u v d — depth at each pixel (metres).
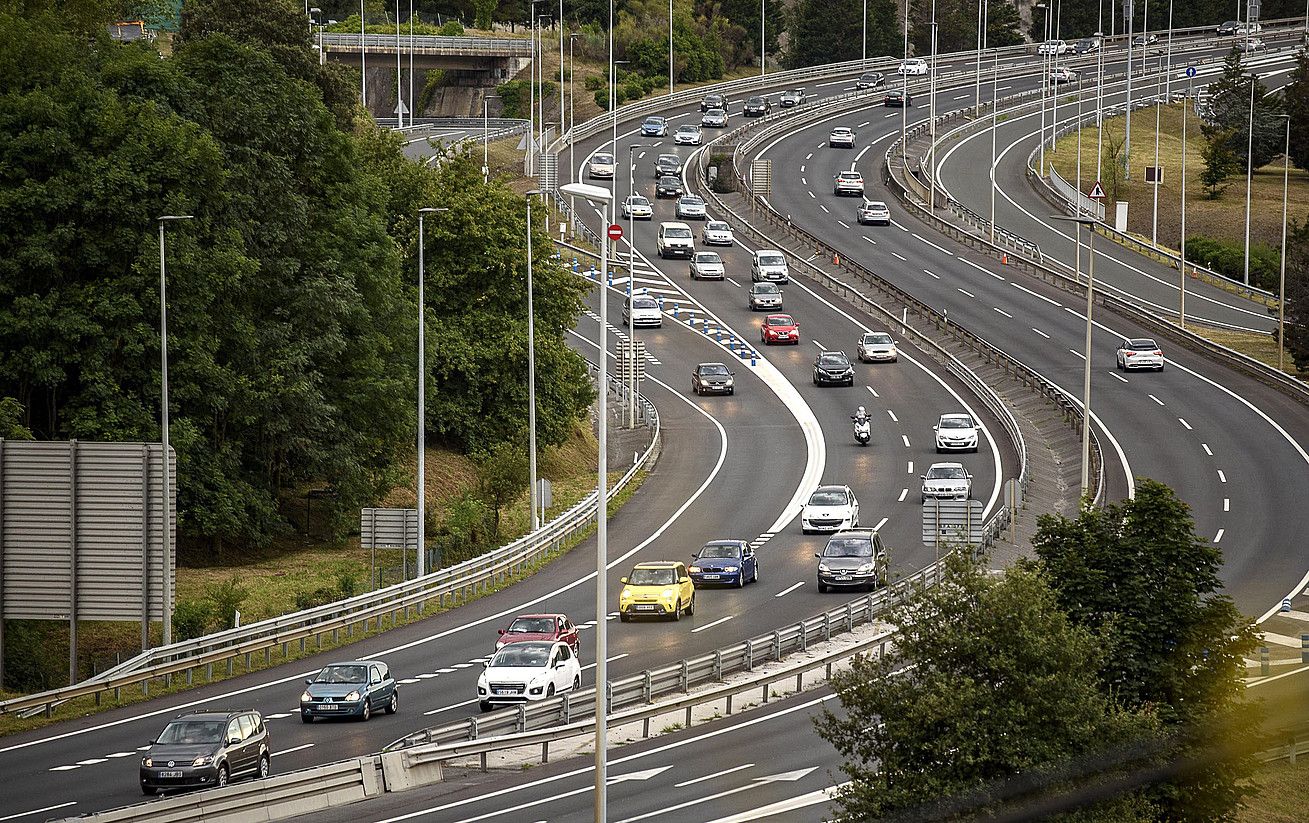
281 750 77.44
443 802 68.12
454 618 110.88
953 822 37.84
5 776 73.12
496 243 165.00
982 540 113.06
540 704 80.12
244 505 127.00
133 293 115.69
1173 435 160.00
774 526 138.50
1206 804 55.53
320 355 137.25
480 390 164.50
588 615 110.38
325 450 133.62
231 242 124.44
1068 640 53.56
